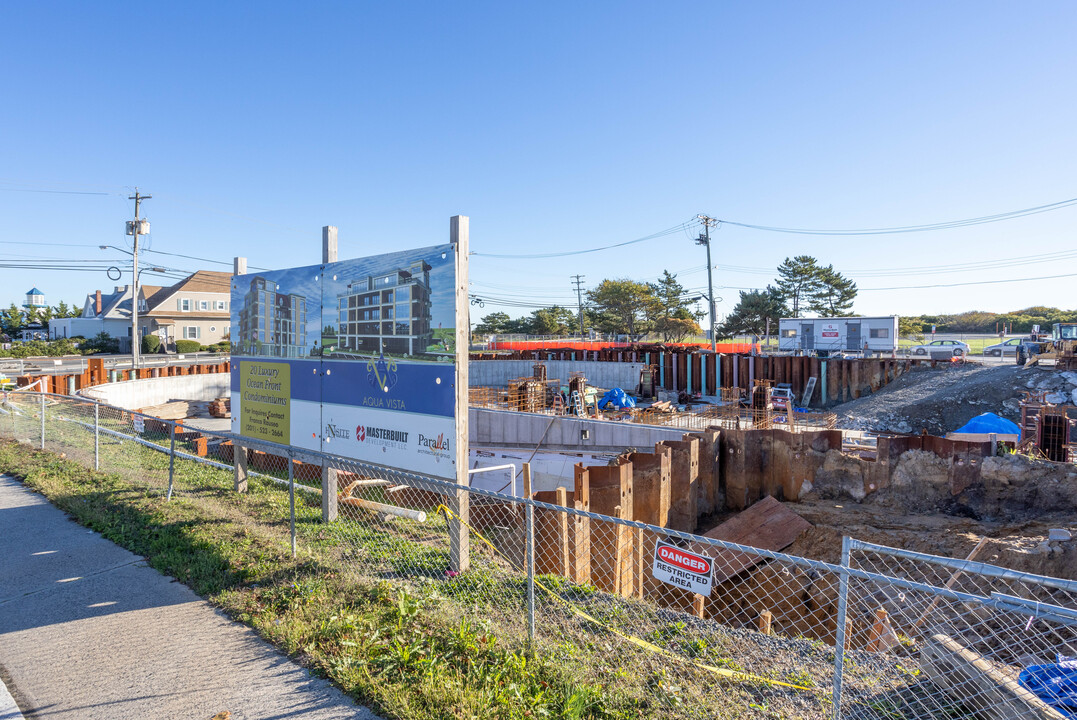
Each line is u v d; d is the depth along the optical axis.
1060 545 12.18
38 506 9.78
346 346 8.64
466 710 4.38
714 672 5.15
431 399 7.41
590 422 24.12
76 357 37.66
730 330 74.06
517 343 55.06
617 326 85.50
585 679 4.89
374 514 9.34
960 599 3.58
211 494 10.38
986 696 4.46
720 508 18.64
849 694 4.86
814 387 33.19
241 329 10.80
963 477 15.78
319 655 5.18
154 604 6.26
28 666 5.08
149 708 4.49
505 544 10.70
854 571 4.01
